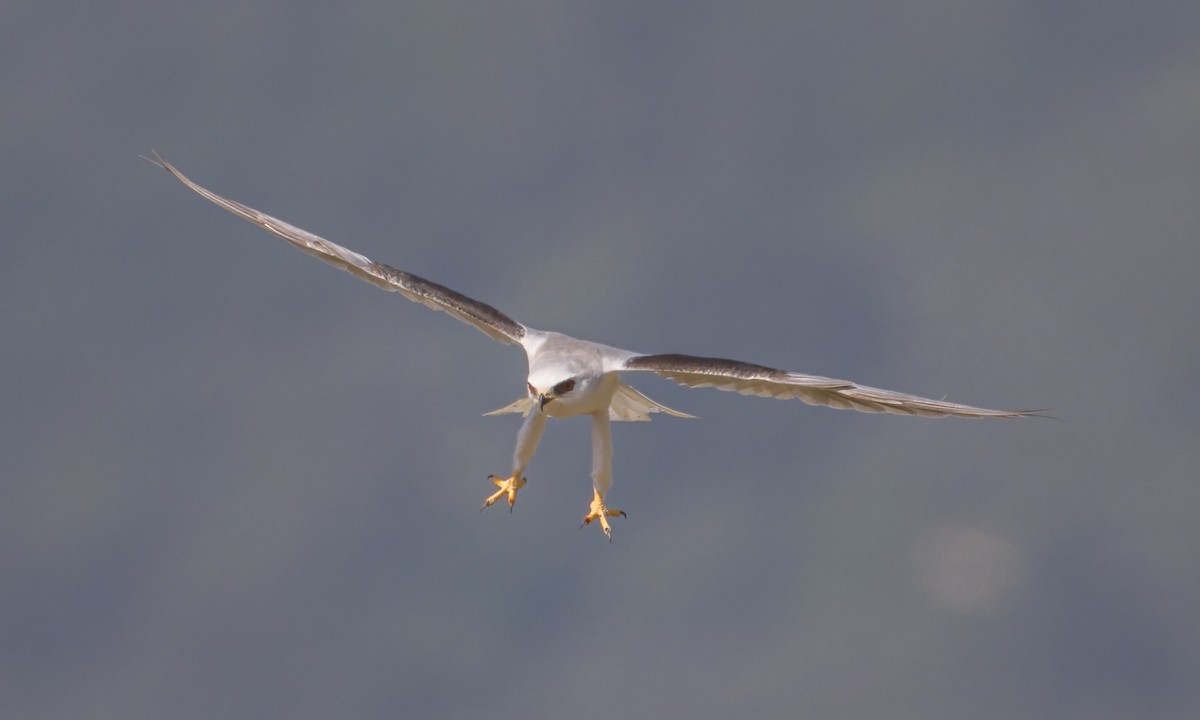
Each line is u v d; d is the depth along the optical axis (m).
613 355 12.06
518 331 12.62
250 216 12.50
